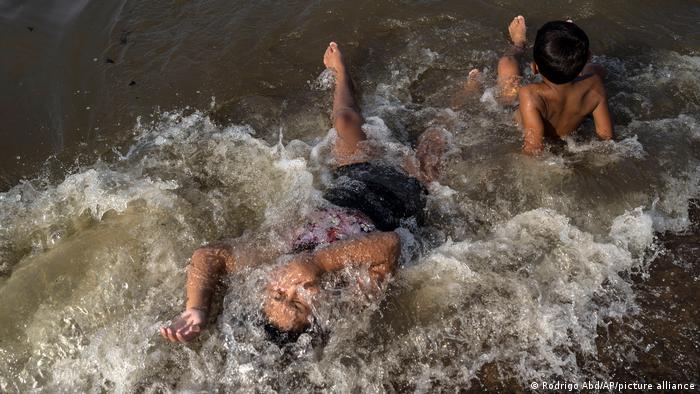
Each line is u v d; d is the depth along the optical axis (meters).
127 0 5.27
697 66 4.58
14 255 3.57
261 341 3.11
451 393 3.01
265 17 5.14
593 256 3.49
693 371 3.05
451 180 3.91
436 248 3.57
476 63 4.76
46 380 3.10
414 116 4.39
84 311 3.32
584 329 3.21
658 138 4.04
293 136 4.32
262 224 3.65
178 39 4.97
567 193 3.75
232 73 4.71
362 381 3.04
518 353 3.13
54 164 4.13
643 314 3.27
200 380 3.07
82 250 3.53
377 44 4.93
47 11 5.20
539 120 3.77
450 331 3.20
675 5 5.15
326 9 5.19
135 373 3.09
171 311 3.33
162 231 3.65
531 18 5.07
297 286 3.10
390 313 3.25
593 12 5.08
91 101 4.52
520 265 3.46
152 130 4.31
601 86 3.83
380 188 3.72
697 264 3.49
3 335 3.22
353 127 4.03
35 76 4.70
